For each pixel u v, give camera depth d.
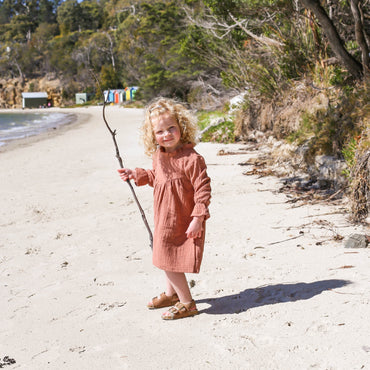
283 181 8.19
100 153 14.97
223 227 5.79
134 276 4.40
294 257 4.51
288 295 3.59
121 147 16.33
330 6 11.12
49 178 10.71
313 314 3.20
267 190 7.67
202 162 3.33
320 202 6.62
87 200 8.12
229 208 6.73
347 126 7.58
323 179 7.39
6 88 132.25
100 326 3.40
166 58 37.94
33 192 9.09
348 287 3.60
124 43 83.19
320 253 4.55
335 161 7.26
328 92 9.49
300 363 2.62
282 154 9.46
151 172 3.56
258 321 3.21
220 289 3.88
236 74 15.41
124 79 88.44
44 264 4.95
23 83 131.62
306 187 7.60
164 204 3.36
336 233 5.11
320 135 8.08
